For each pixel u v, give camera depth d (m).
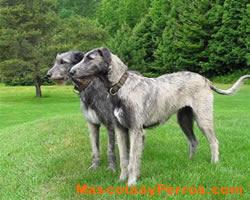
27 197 6.37
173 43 44.56
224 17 40.38
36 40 33.00
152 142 9.38
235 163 7.44
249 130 10.84
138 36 47.75
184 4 44.34
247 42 38.78
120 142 6.64
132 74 6.54
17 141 10.94
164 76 7.13
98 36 34.22
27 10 32.38
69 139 10.16
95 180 6.84
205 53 42.69
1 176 7.66
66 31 33.53
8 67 32.12
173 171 6.93
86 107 7.51
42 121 13.54
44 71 32.28
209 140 7.48
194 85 7.27
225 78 41.50
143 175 6.90
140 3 58.12
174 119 12.36
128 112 6.34
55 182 6.96
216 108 20.47
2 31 32.03
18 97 35.38
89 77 6.35
